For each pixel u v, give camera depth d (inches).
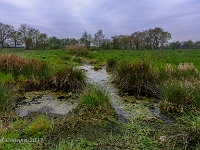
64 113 174.2
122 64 285.7
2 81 241.6
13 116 158.6
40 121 144.5
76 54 786.2
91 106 174.4
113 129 145.4
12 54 313.7
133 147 121.5
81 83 254.1
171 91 189.8
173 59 468.8
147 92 233.9
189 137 123.7
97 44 1800.0
